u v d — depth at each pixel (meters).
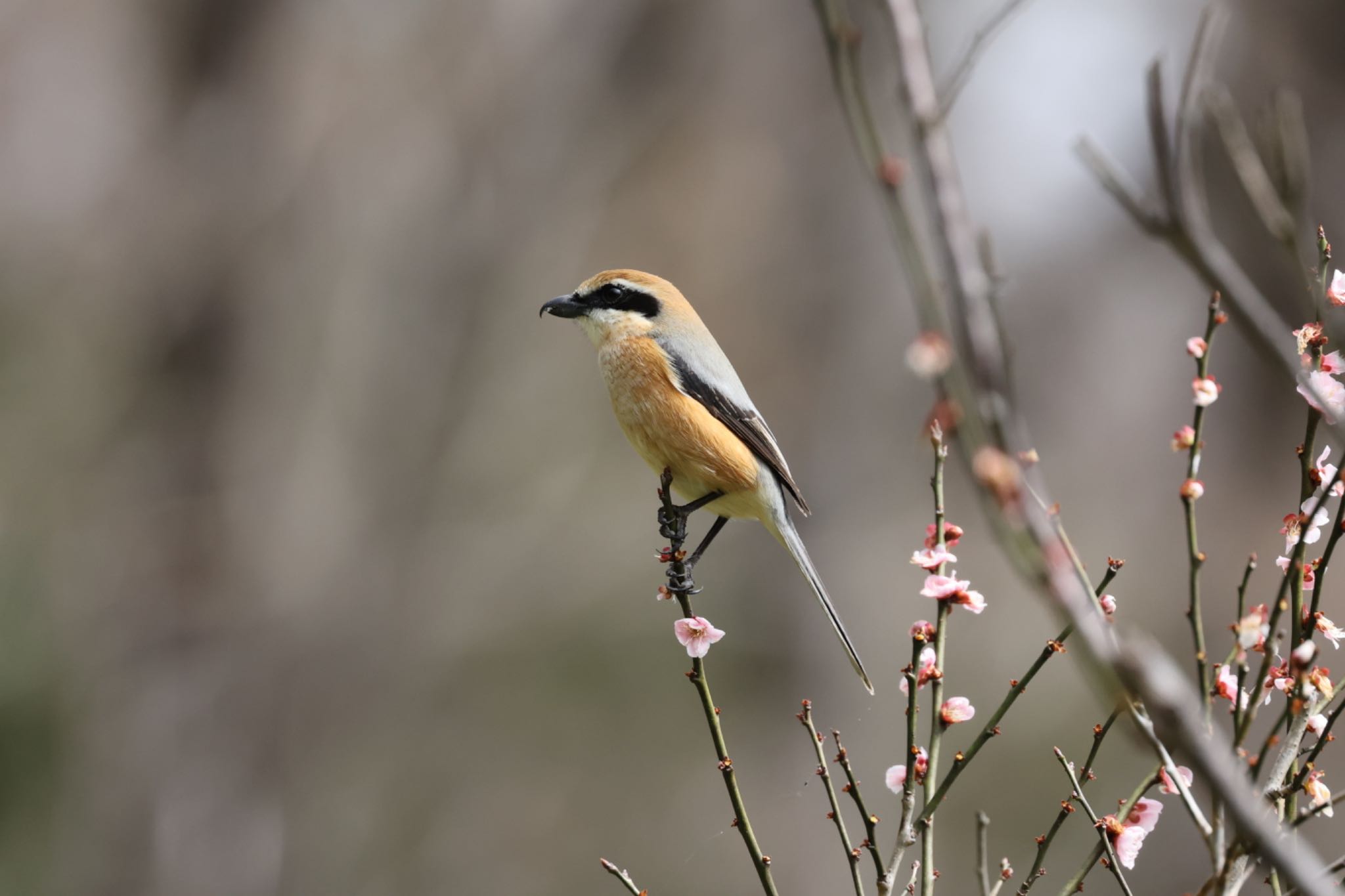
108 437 14.93
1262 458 15.93
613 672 15.60
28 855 13.59
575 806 14.97
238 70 15.09
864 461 14.98
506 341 15.99
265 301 15.04
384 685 15.20
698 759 14.93
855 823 13.67
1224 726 8.80
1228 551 15.59
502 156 15.32
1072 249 16.73
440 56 15.23
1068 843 13.02
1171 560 15.65
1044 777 13.56
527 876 14.62
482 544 15.84
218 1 14.96
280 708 14.94
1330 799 3.48
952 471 14.88
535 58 15.30
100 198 15.19
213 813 14.44
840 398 15.13
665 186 16.70
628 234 16.70
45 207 15.16
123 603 14.52
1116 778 13.42
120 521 14.66
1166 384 16.44
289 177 15.15
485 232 15.31
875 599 14.52
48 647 14.06
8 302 14.88
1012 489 2.39
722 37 15.84
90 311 15.15
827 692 14.27
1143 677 2.41
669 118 16.27
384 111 15.22
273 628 14.90
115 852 14.02
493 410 16.23
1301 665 3.18
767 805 14.17
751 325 16.11
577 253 16.55
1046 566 2.41
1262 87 15.79
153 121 15.18
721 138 16.42
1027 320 16.77
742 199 16.39
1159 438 16.33
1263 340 2.99
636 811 14.80
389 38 15.20
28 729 13.87
